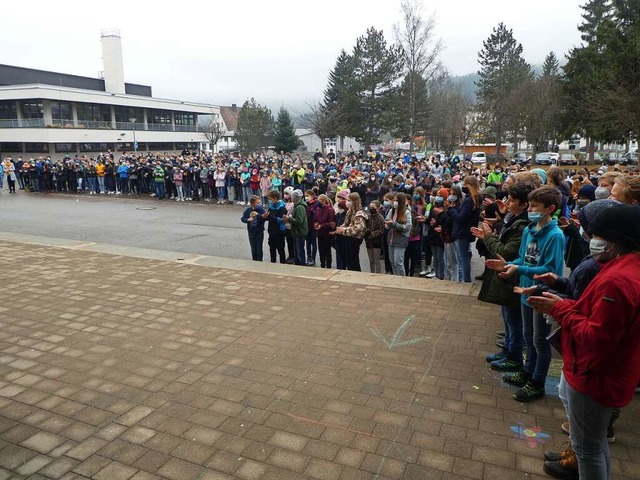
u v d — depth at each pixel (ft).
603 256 8.60
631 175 10.59
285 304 20.54
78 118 169.58
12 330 18.12
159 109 205.57
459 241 23.47
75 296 22.07
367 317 18.86
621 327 7.20
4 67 181.78
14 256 30.35
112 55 196.44
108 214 54.85
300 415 12.23
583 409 7.93
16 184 91.35
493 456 10.61
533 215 12.06
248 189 63.46
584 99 118.32
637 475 9.99
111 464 10.45
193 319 18.97
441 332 17.33
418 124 162.20
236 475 10.05
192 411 12.47
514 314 14.05
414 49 119.65
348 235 26.71
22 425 11.95
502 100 165.58
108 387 13.78
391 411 12.39
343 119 166.50
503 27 189.26
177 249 36.22
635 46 95.14
